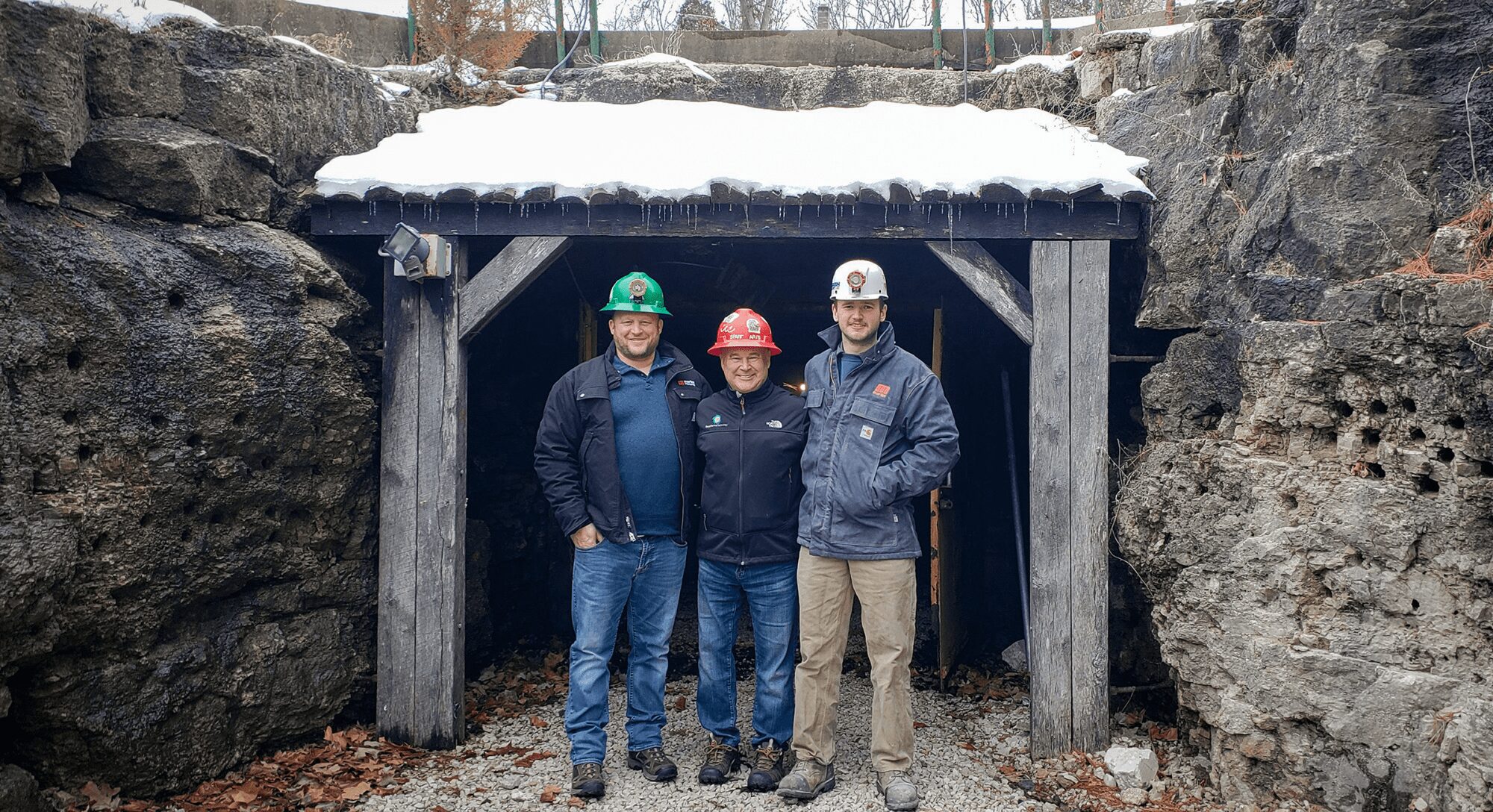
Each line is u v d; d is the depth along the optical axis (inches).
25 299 135.6
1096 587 183.5
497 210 184.9
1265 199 169.0
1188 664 174.2
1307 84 168.4
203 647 164.9
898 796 159.8
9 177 137.6
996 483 267.1
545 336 267.4
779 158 191.8
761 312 270.2
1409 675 149.1
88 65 158.6
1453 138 153.7
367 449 194.4
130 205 160.2
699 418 170.7
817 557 162.1
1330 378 157.1
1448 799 144.3
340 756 181.2
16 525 131.5
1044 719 184.7
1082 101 230.4
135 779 153.6
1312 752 157.6
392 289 188.9
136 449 151.2
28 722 142.9
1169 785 173.8
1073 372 182.9
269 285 171.9
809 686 164.4
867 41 305.4
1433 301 142.5
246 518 172.2
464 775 177.2
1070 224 181.6
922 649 262.5
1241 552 164.7
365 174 185.6
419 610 188.9
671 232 183.3
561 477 167.5
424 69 255.6
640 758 175.9
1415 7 156.7
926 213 181.8
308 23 283.9
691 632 282.8
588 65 297.6
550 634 266.5
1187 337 182.5
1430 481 148.7
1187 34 195.9
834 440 160.6
